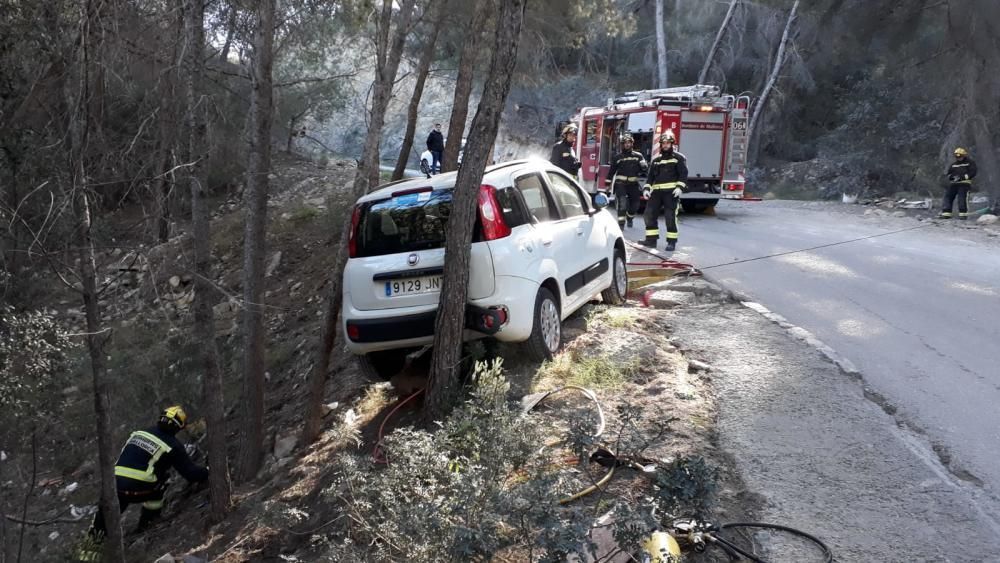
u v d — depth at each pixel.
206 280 6.96
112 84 6.05
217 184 20.34
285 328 13.09
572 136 14.25
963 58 22.05
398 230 6.84
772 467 4.99
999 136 22.44
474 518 3.90
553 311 7.09
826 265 11.39
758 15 31.56
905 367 6.75
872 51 28.33
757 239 14.24
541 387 6.42
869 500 4.57
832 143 29.34
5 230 5.38
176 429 7.97
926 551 4.06
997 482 4.71
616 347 7.08
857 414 5.73
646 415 5.72
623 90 34.34
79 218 5.32
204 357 7.21
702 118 18.06
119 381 10.12
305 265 15.59
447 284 6.17
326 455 7.17
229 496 7.21
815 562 4.02
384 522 4.48
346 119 27.78
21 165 5.37
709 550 4.14
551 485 3.88
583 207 8.32
